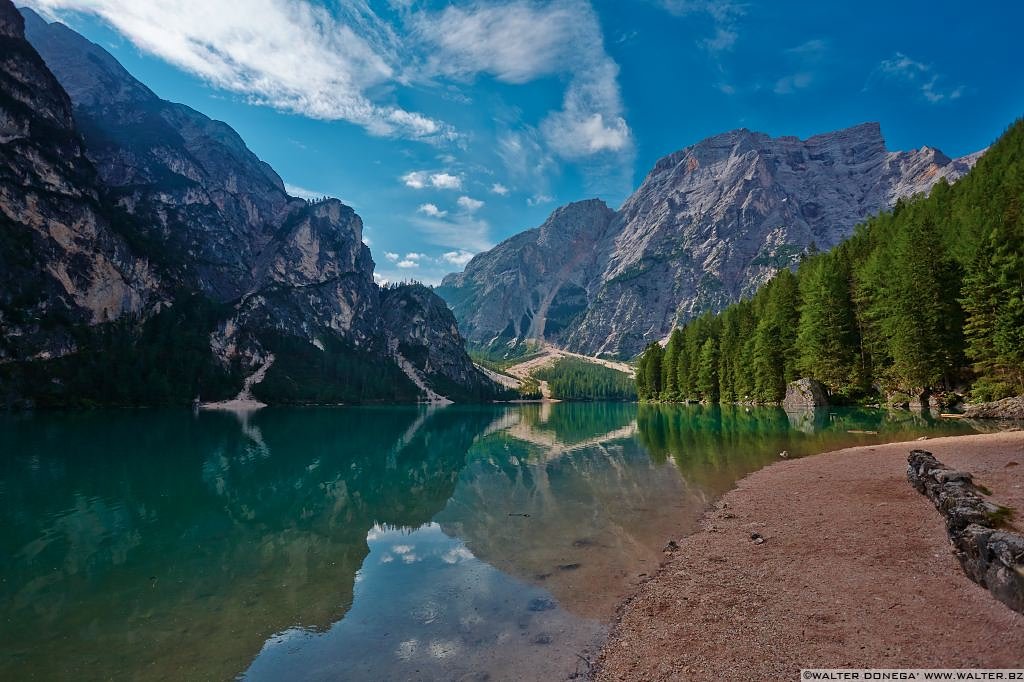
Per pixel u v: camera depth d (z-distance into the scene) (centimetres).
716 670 898
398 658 1038
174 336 18488
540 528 1973
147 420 9388
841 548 1427
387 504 2586
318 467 3919
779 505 1991
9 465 3762
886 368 6347
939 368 5288
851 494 2023
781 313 8269
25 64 18412
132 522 2236
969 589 1074
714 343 11200
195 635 1166
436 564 1628
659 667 938
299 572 1590
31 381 12144
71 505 2552
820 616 1044
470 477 3384
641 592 1300
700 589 1266
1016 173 5219
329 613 1273
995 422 4106
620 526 1917
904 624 967
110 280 17750
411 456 4666
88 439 5706
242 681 965
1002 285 4519
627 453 4075
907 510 1716
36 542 1931
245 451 4903
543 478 3150
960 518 1309
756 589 1222
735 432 4909
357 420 11231
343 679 966
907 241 5656
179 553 1797
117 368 13888
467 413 15800
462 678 956
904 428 4112
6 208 15100
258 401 18238
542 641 1084
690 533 1764
